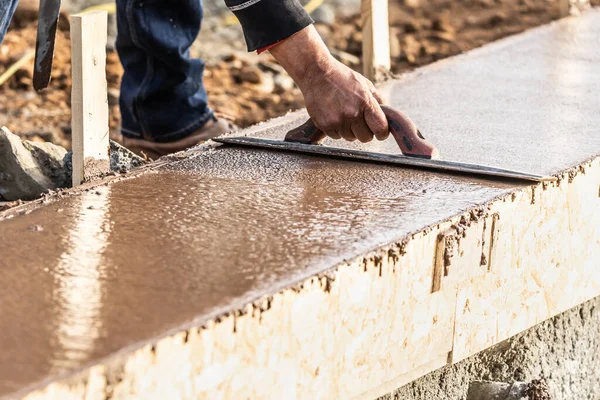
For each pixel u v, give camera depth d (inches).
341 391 79.9
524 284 100.7
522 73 155.9
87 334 64.5
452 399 108.6
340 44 263.0
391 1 315.6
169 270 75.7
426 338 88.5
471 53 171.8
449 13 305.6
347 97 104.3
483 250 92.8
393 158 106.7
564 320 125.6
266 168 106.0
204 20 283.1
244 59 246.5
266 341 71.5
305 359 75.3
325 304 76.1
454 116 129.1
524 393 102.0
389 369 84.7
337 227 85.9
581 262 110.0
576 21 198.8
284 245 81.3
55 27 101.0
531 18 300.0
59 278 74.0
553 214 102.7
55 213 90.1
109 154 107.6
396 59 251.1
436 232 86.7
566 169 103.8
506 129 121.6
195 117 151.4
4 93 207.3
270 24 102.3
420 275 85.8
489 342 97.5
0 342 63.2
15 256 78.7
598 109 132.2
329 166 106.9
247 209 91.1
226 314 67.9
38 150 119.4
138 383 62.9
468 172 102.6
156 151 151.8
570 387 129.9
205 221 87.7
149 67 145.6
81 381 59.6
